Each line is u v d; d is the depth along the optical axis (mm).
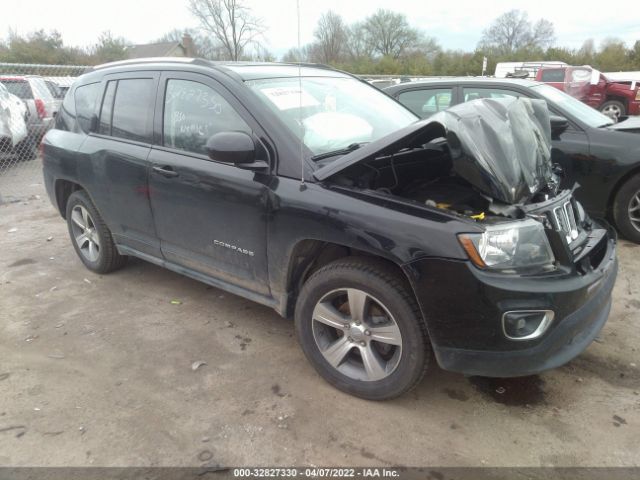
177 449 2416
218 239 3143
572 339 2471
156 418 2633
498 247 2270
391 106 3805
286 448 2416
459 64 43719
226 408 2703
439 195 2908
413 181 3098
